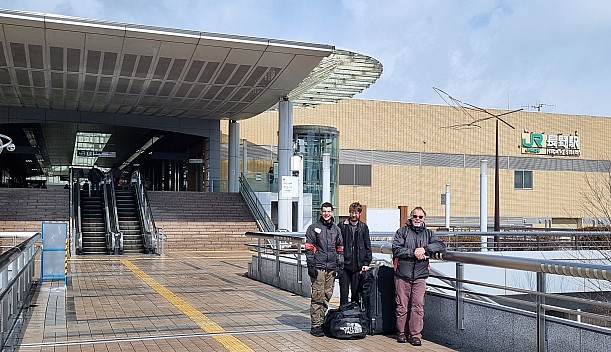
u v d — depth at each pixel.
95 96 28.66
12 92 27.81
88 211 25.55
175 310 9.59
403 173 42.28
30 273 11.39
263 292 11.77
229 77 24.91
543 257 19.05
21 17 18.72
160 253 21.62
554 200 46.16
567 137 46.59
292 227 27.80
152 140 39.78
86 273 15.18
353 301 7.87
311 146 29.56
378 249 8.29
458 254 6.74
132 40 20.59
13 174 50.72
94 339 7.42
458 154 43.78
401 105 42.56
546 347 5.77
